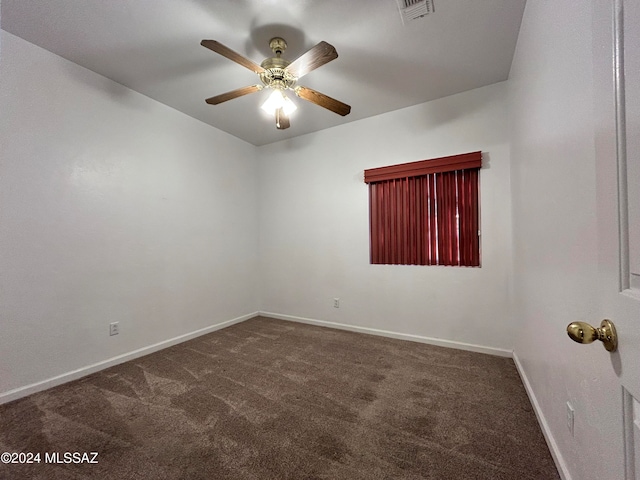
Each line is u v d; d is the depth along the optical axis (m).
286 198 3.84
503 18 1.78
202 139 3.27
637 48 0.48
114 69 2.28
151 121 2.74
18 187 1.90
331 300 3.45
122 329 2.47
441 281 2.76
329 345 2.81
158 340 2.75
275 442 1.44
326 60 1.74
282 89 2.11
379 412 1.68
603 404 0.81
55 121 2.08
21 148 1.91
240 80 2.44
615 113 0.55
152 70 2.30
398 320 3.00
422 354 2.54
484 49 2.07
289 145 3.81
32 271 1.95
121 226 2.48
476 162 2.54
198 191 3.21
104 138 2.38
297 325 3.54
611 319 0.58
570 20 1.04
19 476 1.24
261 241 4.07
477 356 2.48
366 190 3.21
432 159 2.75
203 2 1.64
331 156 3.45
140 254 2.62
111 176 2.42
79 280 2.20
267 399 1.84
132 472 1.26
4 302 1.83
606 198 0.59
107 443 1.44
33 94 1.97
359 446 1.41
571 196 1.06
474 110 2.61
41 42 1.96
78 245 2.20
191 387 2.00
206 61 2.19
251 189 3.99
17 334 1.88
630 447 0.56
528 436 1.45
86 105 2.26
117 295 2.44
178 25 1.82
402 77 2.42
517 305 2.19
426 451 1.36
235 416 1.66
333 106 2.17
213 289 3.37
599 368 0.84
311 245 3.61
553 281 1.29
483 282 2.57
